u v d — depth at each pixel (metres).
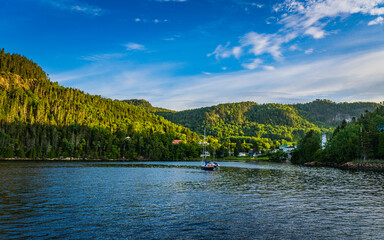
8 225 26.48
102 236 23.84
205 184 60.03
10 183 54.72
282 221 29.12
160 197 42.66
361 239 23.72
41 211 32.12
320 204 37.97
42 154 177.25
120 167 119.38
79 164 134.75
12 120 199.88
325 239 23.67
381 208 35.59
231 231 25.66
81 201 38.34
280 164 177.50
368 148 138.12
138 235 24.23
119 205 36.19
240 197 43.31
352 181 66.81
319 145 188.25
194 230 25.86
